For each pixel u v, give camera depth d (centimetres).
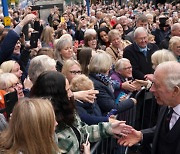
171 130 227
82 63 421
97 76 369
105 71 377
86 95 301
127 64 441
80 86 318
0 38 467
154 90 235
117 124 271
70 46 477
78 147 239
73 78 329
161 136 236
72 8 2356
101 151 303
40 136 174
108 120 304
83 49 434
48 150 177
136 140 272
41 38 687
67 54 473
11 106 235
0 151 173
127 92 426
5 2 628
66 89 241
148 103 446
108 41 676
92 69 375
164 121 238
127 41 731
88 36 617
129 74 443
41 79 234
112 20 1213
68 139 233
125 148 371
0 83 307
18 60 471
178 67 228
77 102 302
